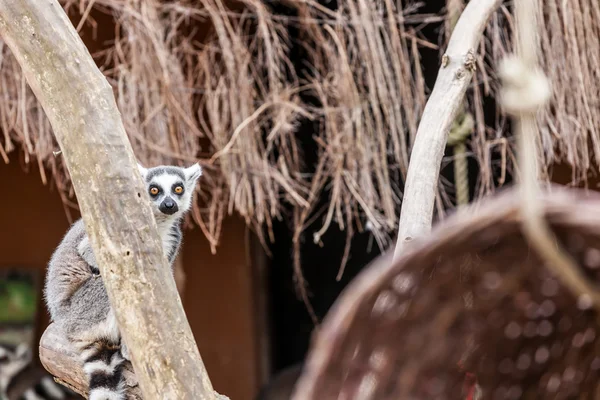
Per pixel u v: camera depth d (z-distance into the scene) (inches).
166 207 344.8
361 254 629.0
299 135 477.4
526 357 179.6
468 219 125.4
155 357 200.8
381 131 436.1
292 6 450.9
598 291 150.3
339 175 435.5
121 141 213.6
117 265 205.6
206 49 445.4
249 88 441.1
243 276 612.4
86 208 210.5
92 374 290.5
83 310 304.5
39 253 583.8
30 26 215.3
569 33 436.1
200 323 606.5
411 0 469.1
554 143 445.7
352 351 136.2
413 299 142.2
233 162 440.5
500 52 449.7
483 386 176.2
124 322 204.4
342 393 135.5
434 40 467.2
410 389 154.2
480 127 446.9
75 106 213.3
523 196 113.0
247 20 458.9
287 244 630.5
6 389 559.8
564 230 129.4
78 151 211.3
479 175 467.2
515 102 107.9
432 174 256.4
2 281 574.9
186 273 601.0
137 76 429.7
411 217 248.2
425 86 451.5
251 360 613.0
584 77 439.5
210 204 486.6
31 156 511.8
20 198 581.0
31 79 218.1
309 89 456.4
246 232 598.2
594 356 187.5
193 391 200.1
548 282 160.2
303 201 431.8
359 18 436.5
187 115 438.6
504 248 148.9
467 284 152.3
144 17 426.3
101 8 449.1
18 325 573.6
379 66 432.1
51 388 572.1
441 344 158.6
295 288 640.4
